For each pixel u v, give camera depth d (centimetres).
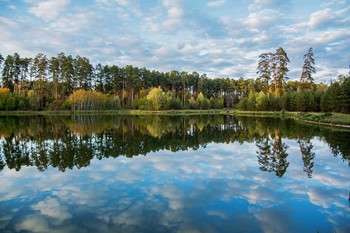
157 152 1652
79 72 8125
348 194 934
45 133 2569
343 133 2530
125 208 802
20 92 7519
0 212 780
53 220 726
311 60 6756
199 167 1284
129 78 8606
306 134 2484
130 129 2975
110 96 8506
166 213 766
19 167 1283
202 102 9488
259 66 7675
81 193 930
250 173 1187
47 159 1450
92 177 1117
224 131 2803
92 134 2505
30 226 693
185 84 10750
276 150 1723
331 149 1744
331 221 726
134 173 1176
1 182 1059
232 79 11838
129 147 1820
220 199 876
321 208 811
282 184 1038
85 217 742
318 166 1316
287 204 840
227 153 1630
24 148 1767
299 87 6875
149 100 8012
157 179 1088
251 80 10894
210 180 1080
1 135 2417
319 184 1043
